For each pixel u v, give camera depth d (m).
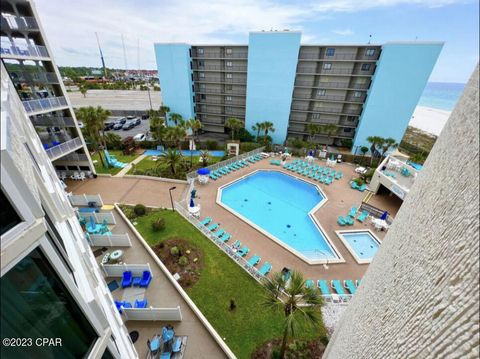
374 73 32.81
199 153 34.72
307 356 9.84
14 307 2.48
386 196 24.88
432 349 1.99
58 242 3.95
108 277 13.57
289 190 26.75
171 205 21.50
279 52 33.12
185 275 13.86
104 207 20.66
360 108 36.09
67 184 24.44
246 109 38.53
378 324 3.22
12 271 2.39
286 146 38.31
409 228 3.30
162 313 10.77
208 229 17.75
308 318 8.28
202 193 23.98
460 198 2.14
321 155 34.72
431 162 3.48
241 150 36.69
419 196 3.41
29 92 20.70
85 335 3.64
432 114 108.56
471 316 1.66
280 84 35.25
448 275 2.03
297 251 16.36
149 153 33.81
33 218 2.67
